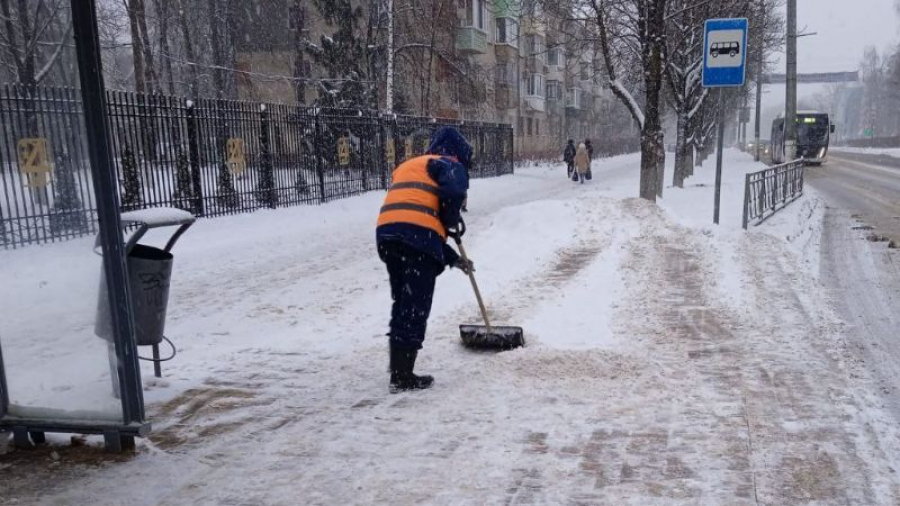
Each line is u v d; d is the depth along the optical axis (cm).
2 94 384
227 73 3033
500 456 336
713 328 548
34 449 353
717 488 299
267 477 321
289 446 355
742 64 964
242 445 357
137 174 1201
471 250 907
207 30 3269
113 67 2820
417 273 429
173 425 387
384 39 2575
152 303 443
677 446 342
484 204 1870
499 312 618
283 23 3073
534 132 4819
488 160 2839
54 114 338
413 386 435
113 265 328
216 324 641
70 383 344
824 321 566
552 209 1054
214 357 522
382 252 439
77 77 318
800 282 695
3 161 354
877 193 2012
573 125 5672
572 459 330
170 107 1266
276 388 447
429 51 2841
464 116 3484
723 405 393
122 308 332
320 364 498
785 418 374
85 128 319
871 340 548
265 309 696
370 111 2027
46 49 354
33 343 345
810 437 349
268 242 1176
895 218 1442
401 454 342
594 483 306
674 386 426
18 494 306
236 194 1423
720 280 704
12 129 350
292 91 3069
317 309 689
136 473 327
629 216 1032
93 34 314
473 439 357
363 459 337
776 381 431
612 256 846
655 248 886
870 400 400
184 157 1296
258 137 1496
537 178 2945
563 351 486
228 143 1396
